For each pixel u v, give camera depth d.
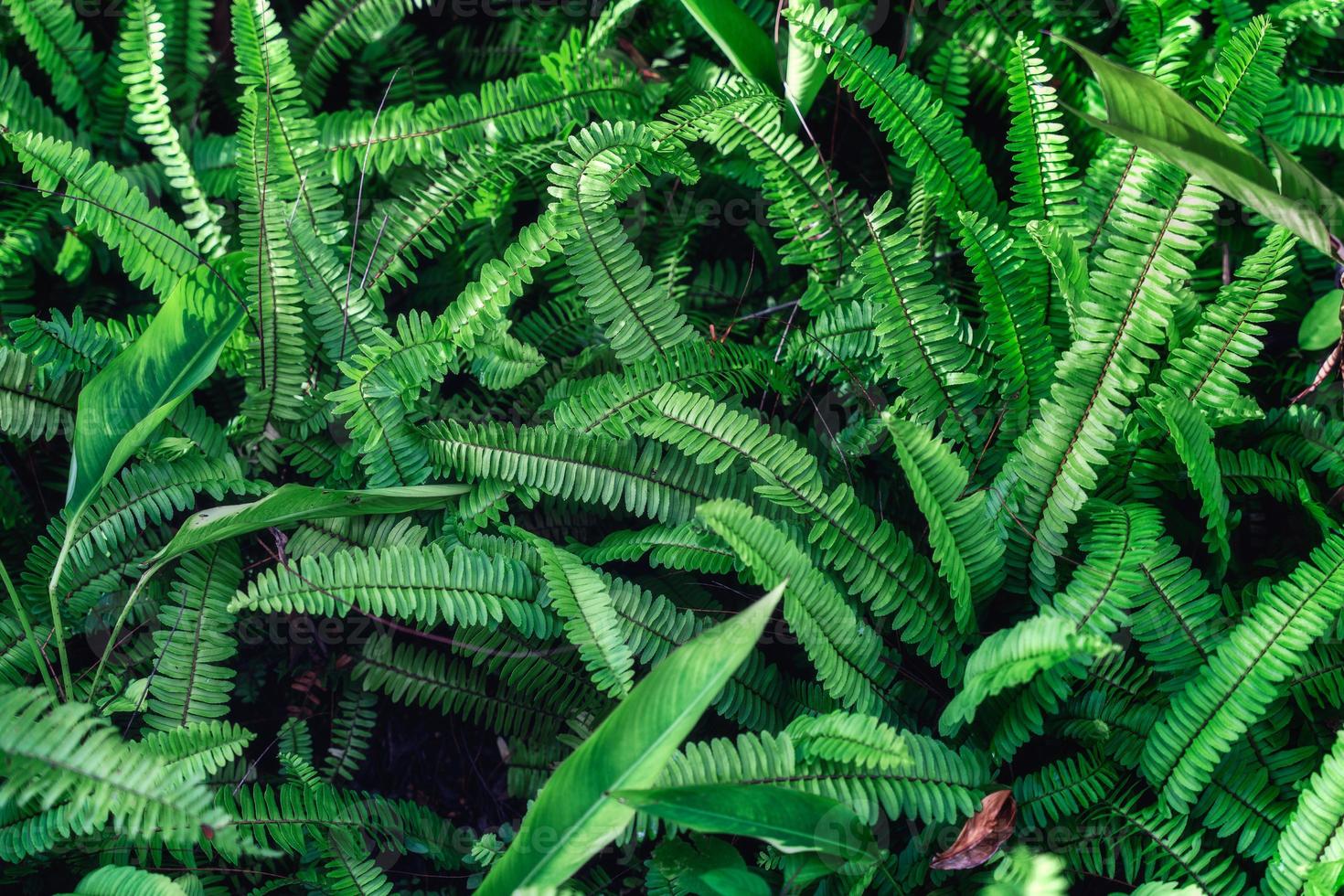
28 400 1.78
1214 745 1.68
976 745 1.75
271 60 1.82
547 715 1.84
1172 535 1.85
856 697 1.72
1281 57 1.77
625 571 1.89
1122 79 1.61
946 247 1.93
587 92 1.93
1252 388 1.92
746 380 1.84
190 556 1.80
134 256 1.83
